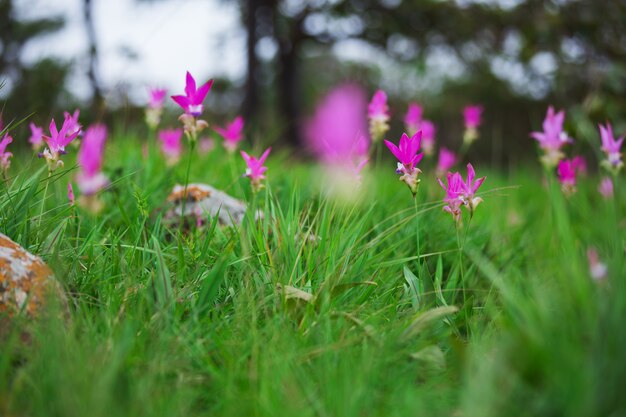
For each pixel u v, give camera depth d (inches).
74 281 47.9
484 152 269.1
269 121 315.6
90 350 39.9
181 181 69.2
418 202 69.7
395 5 292.8
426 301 49.6
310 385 39.4
